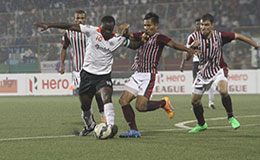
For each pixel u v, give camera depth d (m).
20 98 36.66
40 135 13.09
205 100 31.98
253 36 44.19
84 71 12.38
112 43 12.14
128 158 8.95
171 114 13.12
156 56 12.48
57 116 19.95
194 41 12.70
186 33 44.75
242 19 49.41
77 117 19.41
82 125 16.06
